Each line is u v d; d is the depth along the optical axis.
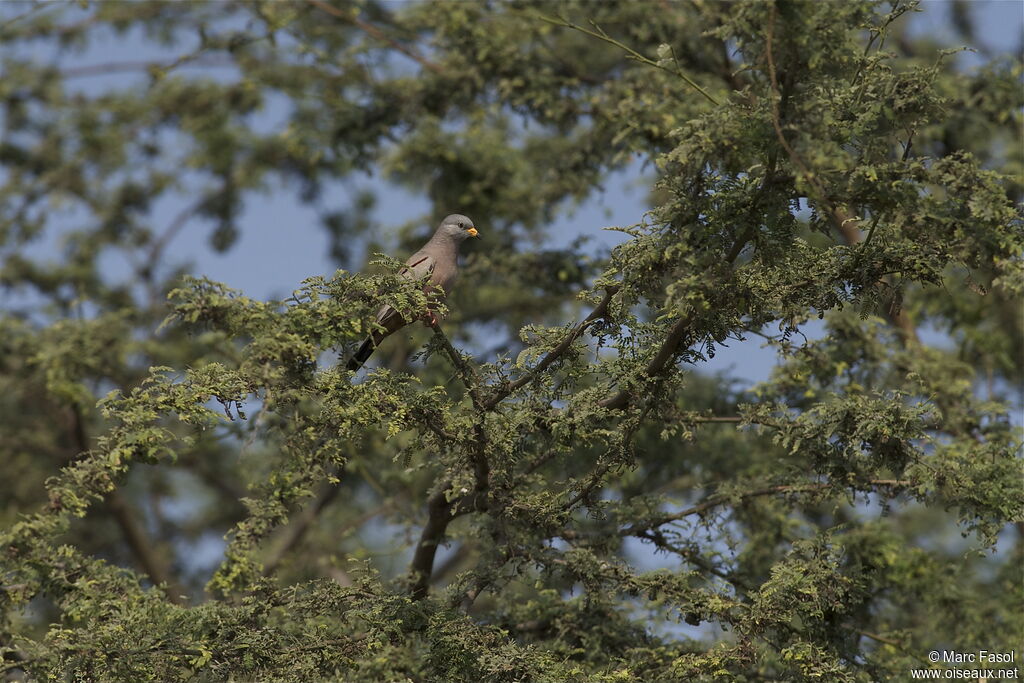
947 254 8.71
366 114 19.00
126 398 9.33
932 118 8.65
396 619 10.59
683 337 9.48
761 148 8.00
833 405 10.77
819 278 9.08
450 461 10.41
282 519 11.73
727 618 10.94
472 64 17.84
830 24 7.87
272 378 9.05
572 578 11.30
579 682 10.16
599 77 18.20
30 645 9.52
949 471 10.31
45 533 9.07
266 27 18.48
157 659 9.72
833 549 11.30
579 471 14.25
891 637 13.10
